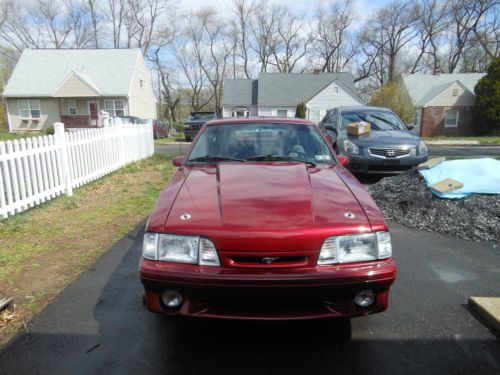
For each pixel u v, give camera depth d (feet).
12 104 95.09
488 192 17.04
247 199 8.62
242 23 168.96
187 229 7.75
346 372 7.64
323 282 7.38
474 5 139.33
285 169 10.80
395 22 158.10
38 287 11.30
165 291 7.77
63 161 22.00
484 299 9.99
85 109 96.32
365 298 7.81
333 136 29.04
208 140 12.89
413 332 8.96
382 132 27.02
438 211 16.96
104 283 11.57
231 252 7.50
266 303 7.51
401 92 85.76
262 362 7.96
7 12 144.97
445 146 61.05
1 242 14.83
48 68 98.68
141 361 8.02
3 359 8.08
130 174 30.91
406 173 21.01
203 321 9.48
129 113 96.99
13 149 18.12
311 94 116.26
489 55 136.05
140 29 159.74
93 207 20.29
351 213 8.19
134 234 15.97
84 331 9.09
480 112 86.89
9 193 17.65
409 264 12.91
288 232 7.49
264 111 116.26
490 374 7.55
